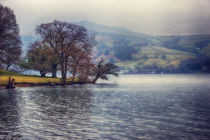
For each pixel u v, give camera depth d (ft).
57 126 82.38
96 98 158.61
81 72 291.58
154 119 92.94
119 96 172.14
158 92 208.85
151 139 68.44
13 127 81.00
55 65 312.09
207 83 362.12
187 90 232.12
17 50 267.39
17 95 171.63
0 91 201.26
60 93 187.42
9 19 260.83
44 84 270.87
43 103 133.80
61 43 277.64
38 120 91.09
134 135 72.18
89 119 92.99
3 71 282.97
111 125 83.66
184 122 87.97
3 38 258.37
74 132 75.31
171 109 115.75
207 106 124.57
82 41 283.18
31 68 308.19
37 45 302.45
